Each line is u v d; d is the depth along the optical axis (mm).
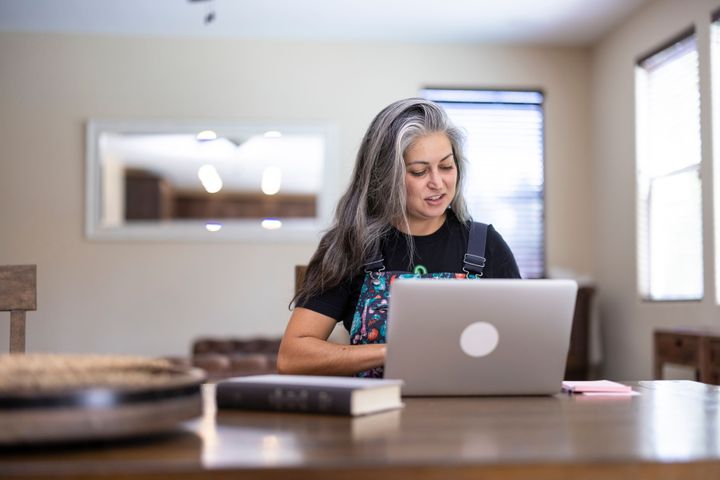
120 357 1186
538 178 6273
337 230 1935
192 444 1020
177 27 5953
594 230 6215
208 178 6113
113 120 6090
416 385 1514
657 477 932
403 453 955
